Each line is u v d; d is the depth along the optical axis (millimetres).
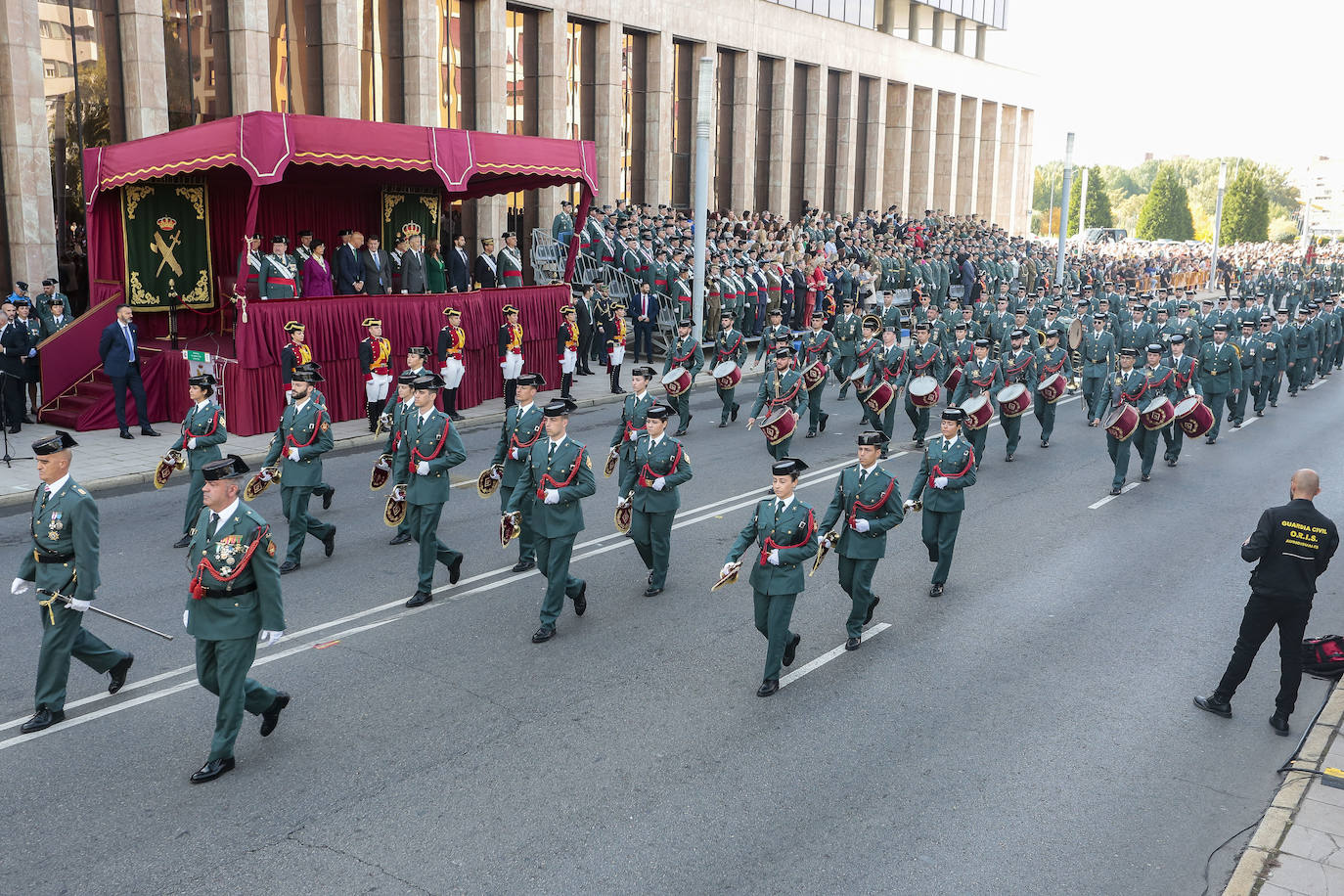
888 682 9695
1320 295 53219
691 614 11281
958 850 7031
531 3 34031
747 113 43906
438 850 6898
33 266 23750
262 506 15148
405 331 21172
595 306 28422
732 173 44500
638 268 29984
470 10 33344
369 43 30516
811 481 17328
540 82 35250
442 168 20453
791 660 9891
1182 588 12477
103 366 19188
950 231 50531
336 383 20453
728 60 43469
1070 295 31266
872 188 53719
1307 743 8531
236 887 6480
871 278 39969
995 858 6945
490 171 21609
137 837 6996
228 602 7680
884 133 54781
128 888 6449
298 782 7738
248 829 7121
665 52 39438
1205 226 146250
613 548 13617
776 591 9125
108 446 18125
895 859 6906
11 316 19094
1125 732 8812
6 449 16312
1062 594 12195
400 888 6492
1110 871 6848
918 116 57438
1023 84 67312
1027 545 14102
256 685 8203
